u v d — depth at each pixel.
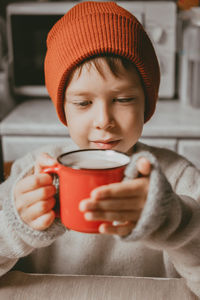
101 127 0.64
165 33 1.67
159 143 1.44
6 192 0.71
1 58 1.82
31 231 0.47
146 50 0.69
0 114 1.61
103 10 0.69
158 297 0.52
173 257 0.54
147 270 0.80
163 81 1.74
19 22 1.71
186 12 1.71
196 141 1.44
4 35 1.93
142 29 0.71
